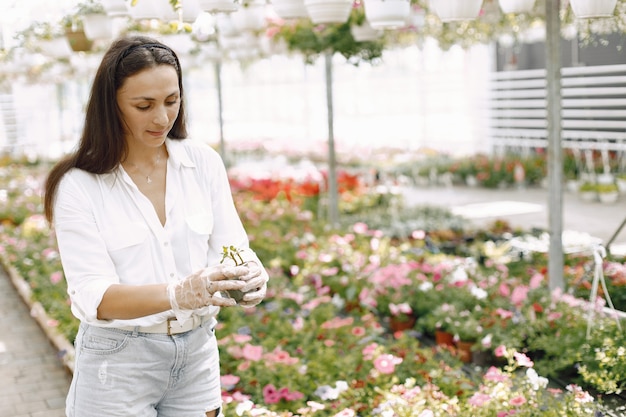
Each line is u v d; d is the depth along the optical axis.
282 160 14.48
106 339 1.92
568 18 4.54
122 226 1.95
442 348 4.15
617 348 3.42
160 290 1.80
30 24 5.54
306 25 5.86
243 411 3.04
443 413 2.91
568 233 6.52
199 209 2.07
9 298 6.44
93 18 4.75
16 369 4.70
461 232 7.30
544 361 3.76
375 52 5.95
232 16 4.36
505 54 13.29
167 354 1.97
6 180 12.55
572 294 4.47
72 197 1.92
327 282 5.30
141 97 1.85
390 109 17.08
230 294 1.86
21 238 7.67
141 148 2.01
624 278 4.59
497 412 2.90
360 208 8.75
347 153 14.58
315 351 3.86
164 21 3.65
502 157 12.56
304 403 3.35
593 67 10.46
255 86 20.72
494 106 13.48
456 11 3.54
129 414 1.94
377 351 3.57
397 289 4.83
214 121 21.58
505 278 4.83
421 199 10.90
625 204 9.63
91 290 1.83
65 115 17.00
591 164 10.73
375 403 3.19
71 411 1.97
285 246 6.34
